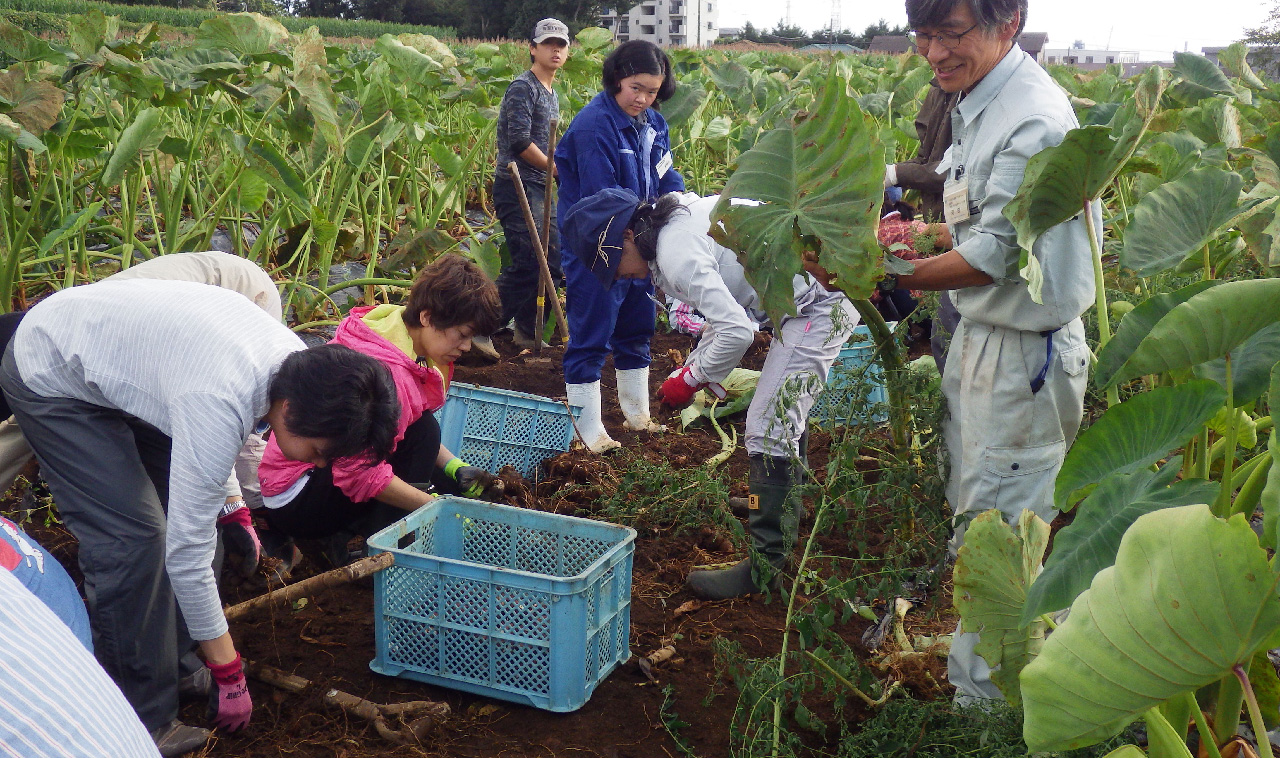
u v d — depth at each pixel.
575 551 2.94
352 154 5.30
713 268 2.96
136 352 2.19
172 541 2.18
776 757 2.23
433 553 3.04
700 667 2.92
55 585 1.86
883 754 2.30
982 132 2.29
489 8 59.38
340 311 5.21
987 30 2.21
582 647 2.62
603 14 67.06
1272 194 2.49
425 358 3.16
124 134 4.13
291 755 2.49
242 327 2.21
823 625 2.47
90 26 4.72
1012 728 2.16
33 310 2.33
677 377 3.12
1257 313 1.74
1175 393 1.90
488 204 8.66
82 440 2.27
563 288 6.16
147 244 5.38
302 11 71.50
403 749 2.50
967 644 2.43
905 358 2.65
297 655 2.89
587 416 4.28
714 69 8.10
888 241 2.66
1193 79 4.85
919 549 2.60
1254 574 1.27
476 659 2.70
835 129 2.18
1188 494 1.70
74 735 1.04
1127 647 1.36
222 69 4.56
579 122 4.24
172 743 2.43
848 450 2.56
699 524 3.62
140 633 2.35
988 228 2.22
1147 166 2.73
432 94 7.07
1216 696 2.15
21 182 4.82
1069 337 2.37
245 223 6.49
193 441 2.11
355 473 2.92
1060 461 2.43
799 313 3.06
